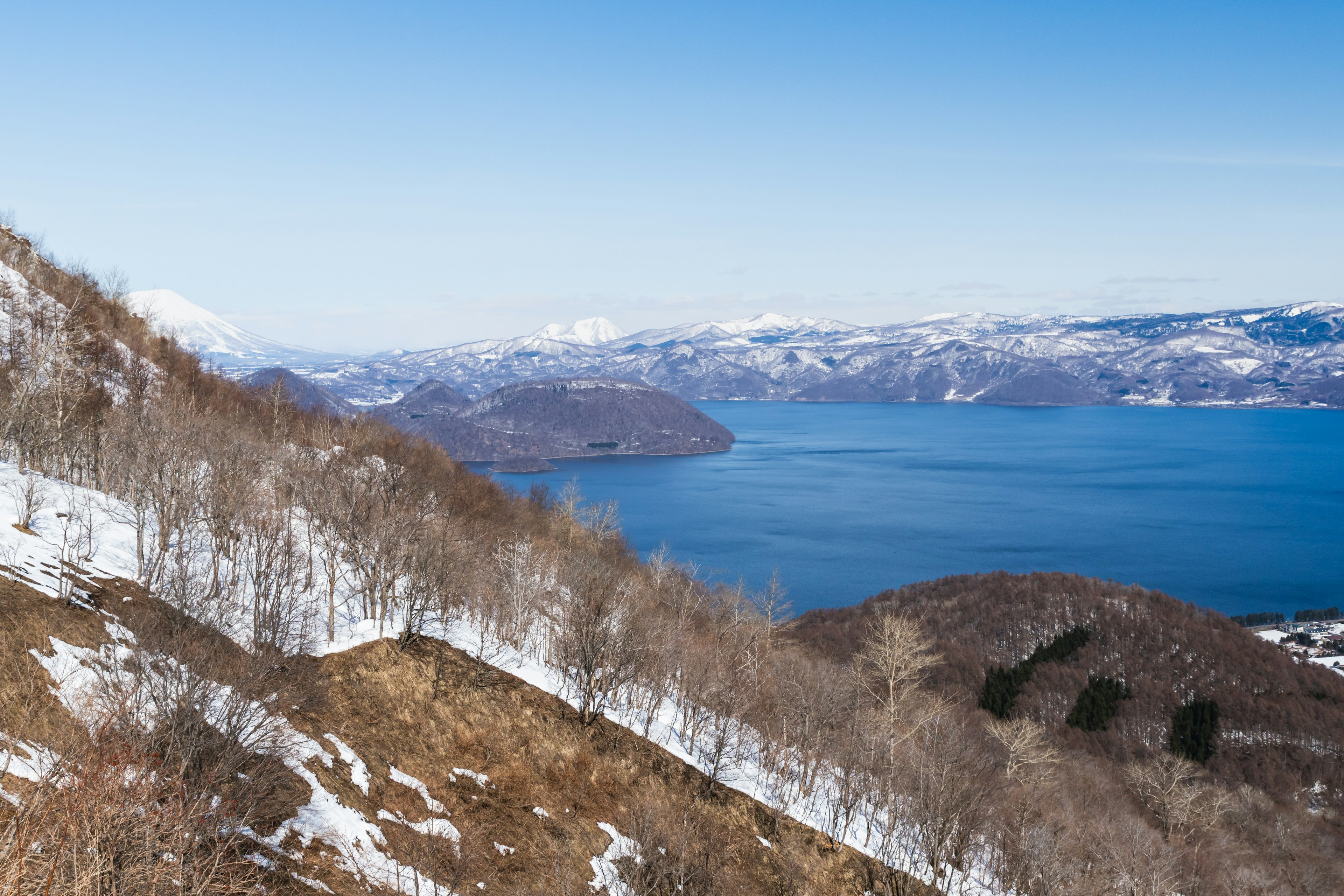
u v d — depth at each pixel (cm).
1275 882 7650
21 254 10506
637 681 7688
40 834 2675
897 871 6775
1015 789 7819
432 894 4638
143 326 12125
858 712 7719
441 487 10950
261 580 6931
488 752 6188
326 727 5597
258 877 3866
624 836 5944
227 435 8462
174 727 3769
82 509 6600
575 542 11694
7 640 4388
